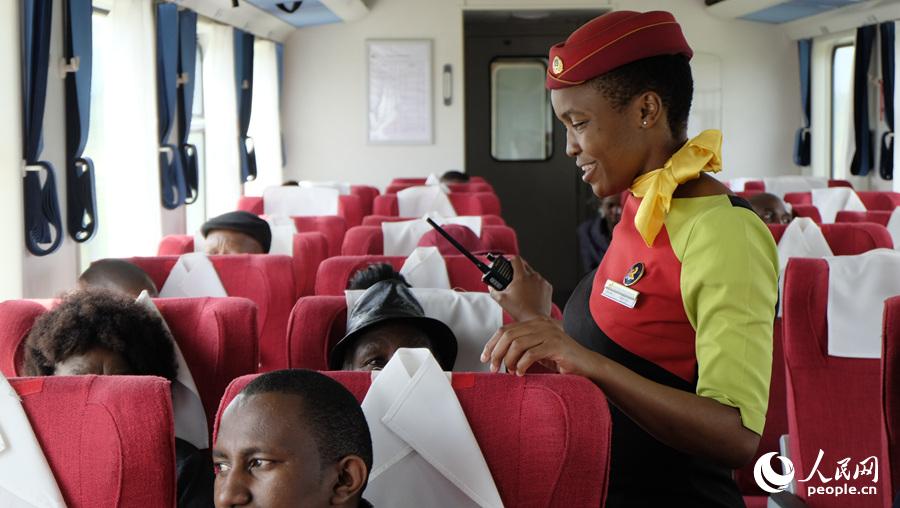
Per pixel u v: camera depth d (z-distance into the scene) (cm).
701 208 141
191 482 196
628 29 138
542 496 150
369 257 335
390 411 154
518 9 1051
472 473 150
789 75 1118
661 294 144
